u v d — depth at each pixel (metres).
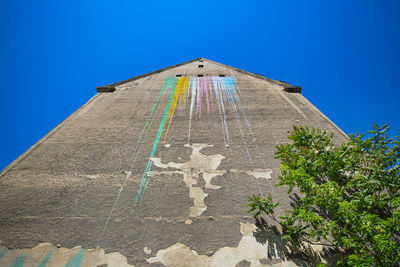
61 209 4.09
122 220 3.89
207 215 3.98
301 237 3.61
